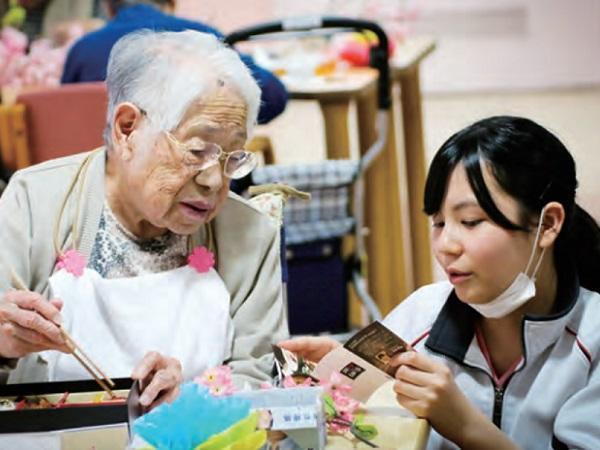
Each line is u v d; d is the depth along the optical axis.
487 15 6.88
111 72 1.67
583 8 6.78
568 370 1.63
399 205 3.91
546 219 1.59
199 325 1.75
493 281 1.58
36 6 4.38
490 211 1.55
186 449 1.24
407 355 1.49
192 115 1.61
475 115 6.37
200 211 1.67
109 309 1.71
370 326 1.46
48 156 3.21
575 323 1.66
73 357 1.69
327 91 3.51
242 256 1.83
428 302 1.81
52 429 1.35
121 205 1.76
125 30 3.21
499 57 6.93
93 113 3.13
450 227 1.59
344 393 1.51
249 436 1.23
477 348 1.69
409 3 6.50
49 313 1.49
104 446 1.36
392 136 3.84
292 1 6.30
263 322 1.81
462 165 1.57
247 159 1.67
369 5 4.54
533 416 1.65
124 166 1.67
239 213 1.84
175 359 1.55
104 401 1.44
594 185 4.89
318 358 1.62
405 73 3.95
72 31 4.11
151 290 1.74
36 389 1.46
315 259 2.89
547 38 6.85
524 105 6.55
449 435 1.52
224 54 1.66
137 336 1.72
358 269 3.01
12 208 1.75
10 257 1.72
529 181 1.56
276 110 3.16
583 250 1.70
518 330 1.67
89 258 1.75
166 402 1.46
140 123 1.64
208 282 1.78
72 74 3.29
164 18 3.17
